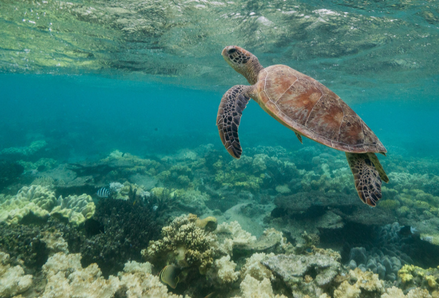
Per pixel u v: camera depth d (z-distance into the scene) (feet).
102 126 132.26
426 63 50.16
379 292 11.66
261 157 51.24
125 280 12.07
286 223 26.86
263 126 187.01
